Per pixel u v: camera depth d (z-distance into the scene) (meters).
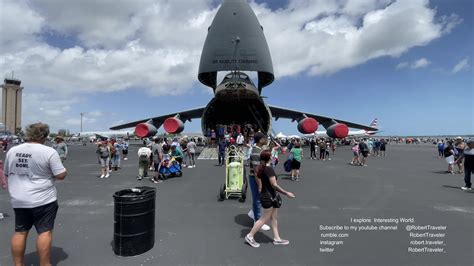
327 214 5.12
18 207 2.68
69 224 4.51
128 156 19.42
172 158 9.35
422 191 7.29
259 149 4.22
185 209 5.43
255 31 14.30
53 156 2.76
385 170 11.70
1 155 22.39
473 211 5.38
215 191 7.20
